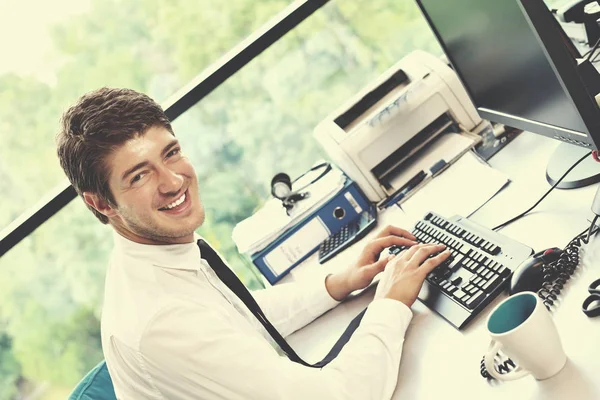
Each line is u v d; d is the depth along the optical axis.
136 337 1.11
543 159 1.46
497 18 1.16
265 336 1.44
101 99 1.15
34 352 3.42
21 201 3.36
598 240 1.07
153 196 1.17
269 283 1.83
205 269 1.35
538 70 1.12
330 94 2.95
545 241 1.17
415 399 1.03
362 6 2.80
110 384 1.46
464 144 1.70
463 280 1.20
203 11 3.24
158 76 3.40
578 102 1.02
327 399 1.04
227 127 2.89
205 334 1.09
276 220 1.87
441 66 1.75
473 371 1.01
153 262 1.23
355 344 1.14
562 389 0.85
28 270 3.23
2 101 3.31
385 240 1.46
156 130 1.17
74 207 3.12
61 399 3.54
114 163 1.13
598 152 1.22
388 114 1.73
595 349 0.88
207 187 2.98
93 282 3.34
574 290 1.01
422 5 1.46
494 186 1.48
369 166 1.75
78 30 3.31
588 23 1.60
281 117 2.94
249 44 2.16
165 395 1.12
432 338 1.15
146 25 3.33
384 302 1.20
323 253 1.77
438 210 1.55
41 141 3.32
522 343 0.84
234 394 1.06
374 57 2.89
